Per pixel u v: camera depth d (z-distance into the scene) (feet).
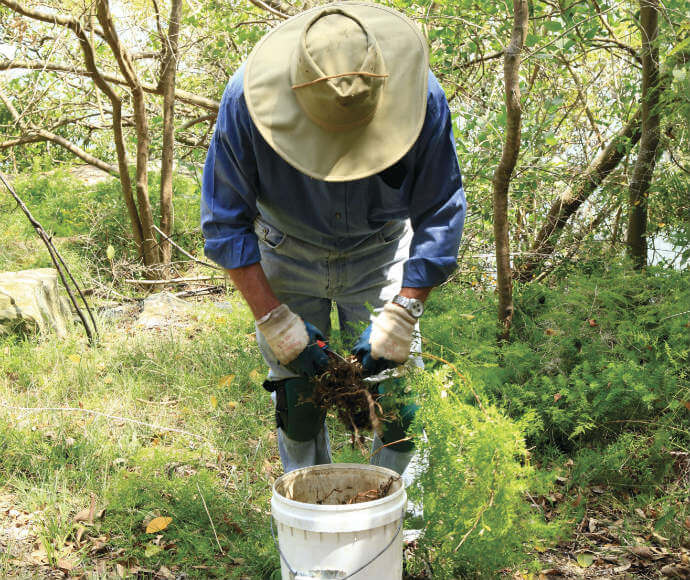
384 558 7.17
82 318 18.69
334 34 6.80
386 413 8.39
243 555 9.04
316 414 9.34
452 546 8.01
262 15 25.81
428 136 7.66
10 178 39.47
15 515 10.28
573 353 13.28
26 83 28.81
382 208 8.37
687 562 8.99
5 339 18.37
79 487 11.04
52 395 14.76
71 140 38.93
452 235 7.93
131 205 25.70
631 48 18.08
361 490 8.07
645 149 15.71
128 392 14.66
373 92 6.84
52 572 8.98
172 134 26.07
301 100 6.99
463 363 9.26
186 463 11.73
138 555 9.25
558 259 18.03
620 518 10.24
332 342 8.63
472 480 8.19
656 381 11.43
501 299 14.20
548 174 18.38
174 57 24.95
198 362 16.53
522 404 11.97
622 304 14.33
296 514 7.02
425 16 17.52
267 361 9.28
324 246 8.75
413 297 7.83
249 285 7.89
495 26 18.57
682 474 10.85
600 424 11.78
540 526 8.03
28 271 20.94
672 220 15.96
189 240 29.12
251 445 12.71
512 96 11.56
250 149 7.75
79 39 22.38
